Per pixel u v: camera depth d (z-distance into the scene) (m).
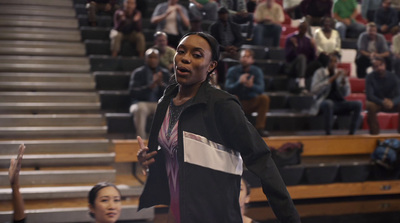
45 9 6.91
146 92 5.29
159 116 1.68
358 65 7.28
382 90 6.17
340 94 6.03
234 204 1.61
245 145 1.53
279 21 6.35
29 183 4.74
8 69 6.04
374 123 6.11
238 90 5.49
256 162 1.54
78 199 4.64
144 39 6.46
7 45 6.35
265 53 6.81
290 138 5.69
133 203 4.66
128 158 5.20
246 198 2.98
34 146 5.08
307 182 5.53
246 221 3.01
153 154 1.68
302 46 6.49
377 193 5.79
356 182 5.71
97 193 2.96
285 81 6.63
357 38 7.73
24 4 6.89
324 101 6.01
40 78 5.97
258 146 1.53
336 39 6.56
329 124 6.02
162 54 5.43
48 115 5.54
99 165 5.22
